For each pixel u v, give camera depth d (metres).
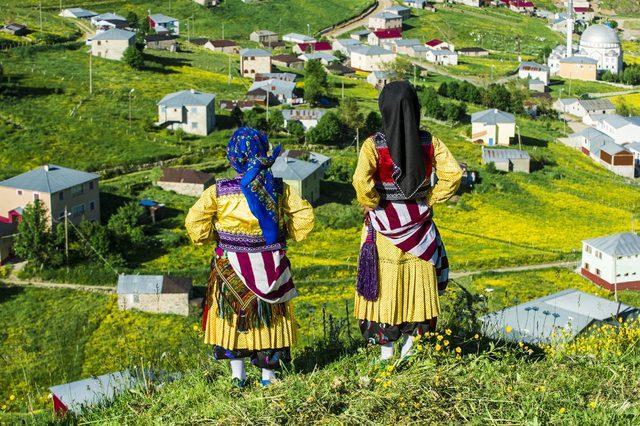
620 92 185.75
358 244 78.44
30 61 133.25
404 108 9.52
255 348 9.70
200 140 108.06
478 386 9.15
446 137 124.50
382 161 9.61
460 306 12.48
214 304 9.79
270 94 132.88
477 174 103.25
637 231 88.56
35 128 103.94
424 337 10.12
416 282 9.84
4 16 167.00
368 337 10.09
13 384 45.09
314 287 65.25
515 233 85.19
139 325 56.66
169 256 72.25
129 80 130.62
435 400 8.81
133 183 91.56
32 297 61.78
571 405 8.66
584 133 129.62
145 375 11.15
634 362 9.96
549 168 112.69
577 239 84.19
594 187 106.06
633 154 119.19
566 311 39.03
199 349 11.80
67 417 10.60
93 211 83.81
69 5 193.88
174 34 183.50
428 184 9.78
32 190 79.88
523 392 9.01
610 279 69.94
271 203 9.63
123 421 9.72
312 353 11.34
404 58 187.88
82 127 106.38
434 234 9.98
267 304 9.66
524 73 183.88
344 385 9.35
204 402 9.66
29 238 67.31
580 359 10.35
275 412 8.94
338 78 162.12
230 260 9.64
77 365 49.09
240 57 155.88
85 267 67.00
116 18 179.50
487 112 125.25
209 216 9.73
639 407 8.52
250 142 9.70
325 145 112.50
